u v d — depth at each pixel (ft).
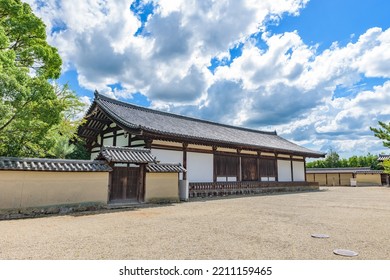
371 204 40.29
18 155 31.45
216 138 57.00
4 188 26.30
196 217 26.76
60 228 20.83
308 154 82.58
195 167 54.29
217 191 54.29
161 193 40.81
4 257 13.53
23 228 20.79
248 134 85.51
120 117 46.75
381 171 114.83
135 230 20.21
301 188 79.25
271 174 73.36
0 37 27.09
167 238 17.71
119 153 36.22
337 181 125.49
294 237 18.25
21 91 24.68
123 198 36.32
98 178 33.55
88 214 28.66
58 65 38.52
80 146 64.34
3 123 27.27
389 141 54.19
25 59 36.55
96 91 55.01
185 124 65.46
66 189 30.58
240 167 64.34
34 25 35.99
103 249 15.05
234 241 17.02
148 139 45.98
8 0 33.50
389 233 19.70
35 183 28.37
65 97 32.01
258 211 31.71
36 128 28.86
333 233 19.61
